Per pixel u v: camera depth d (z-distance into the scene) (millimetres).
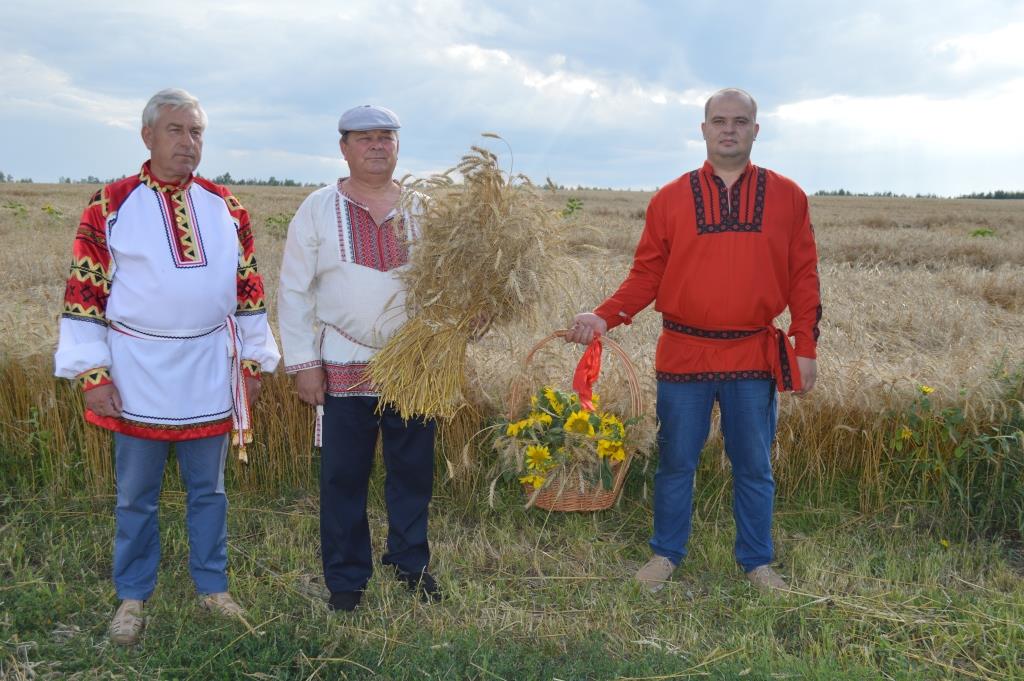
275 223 17641
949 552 3543
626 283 3293
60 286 8250
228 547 3504
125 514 2768
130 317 2570
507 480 3779
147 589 2873
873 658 2717
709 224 2977
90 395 2533
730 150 2920
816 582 3238
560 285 2871
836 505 3959
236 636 2691
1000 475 3795
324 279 2836
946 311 6742
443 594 3102
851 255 14797
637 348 5086
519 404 3902
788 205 3012
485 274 2738
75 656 2607
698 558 3488
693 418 3160
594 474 3709
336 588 2984
